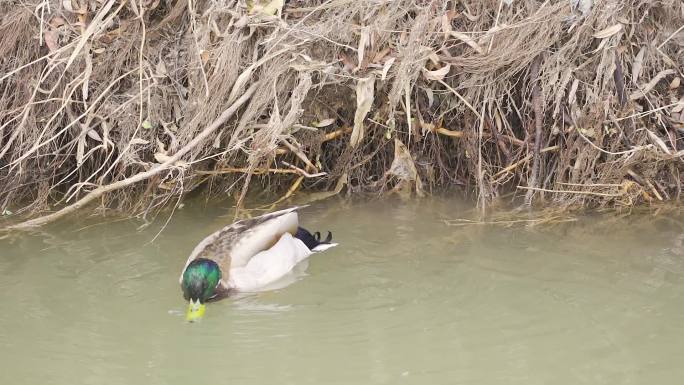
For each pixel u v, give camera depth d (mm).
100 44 11445
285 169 11875
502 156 12008
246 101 11258
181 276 9234
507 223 10789
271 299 9102
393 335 8133
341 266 9742
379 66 11000
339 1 11148
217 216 11219
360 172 12180
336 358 7758
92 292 9156
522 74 11609
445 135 12188
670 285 9008
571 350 7770
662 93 11664
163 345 8102
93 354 7914
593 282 9117
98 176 11734
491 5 11320
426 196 11844
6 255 10023
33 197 11695
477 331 8156
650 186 11445
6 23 11531
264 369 7613
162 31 11641
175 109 11414
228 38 11141
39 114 11539
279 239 9766
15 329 8344
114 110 11289
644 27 11523
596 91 11281
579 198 11430
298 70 10977
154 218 11148
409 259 9828
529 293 8898
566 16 11078
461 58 11055
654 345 7828
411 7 11188
